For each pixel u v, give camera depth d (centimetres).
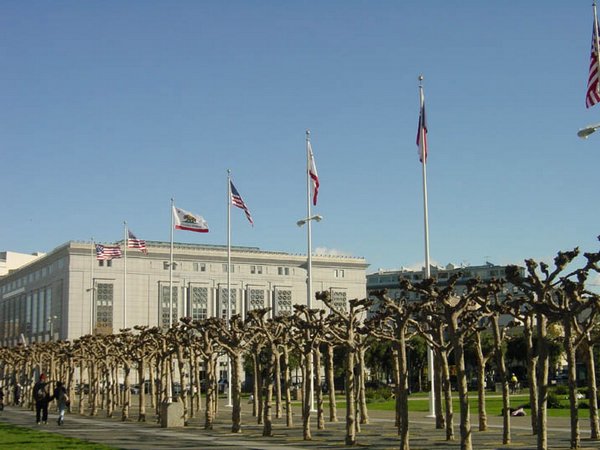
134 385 11481
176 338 4844
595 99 3038
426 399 7344
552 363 8638
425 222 4169
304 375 3841
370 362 9694
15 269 17125
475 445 2997
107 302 13062
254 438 3538
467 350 7544
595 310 2859
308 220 5128
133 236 7806
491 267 15275
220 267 14075
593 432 3136
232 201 6147
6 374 9438
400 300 3856
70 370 6500
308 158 5147
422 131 4222
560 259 2603
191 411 5109
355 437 3384
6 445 3172
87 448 3028
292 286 14675
